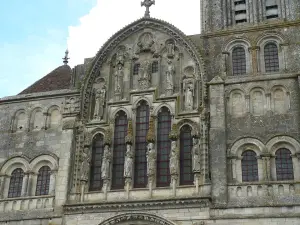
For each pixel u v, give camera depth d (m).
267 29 46.22
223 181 40.75
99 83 49.53
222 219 39.53
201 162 42.66
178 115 45.19
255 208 39.34
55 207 44.28
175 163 43.03
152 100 46.56
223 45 46.81
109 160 45.22
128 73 48.97
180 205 40.81
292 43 45.06
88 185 45.19
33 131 49.19
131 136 45.38
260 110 43.22
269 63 45.47
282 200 39.25
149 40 49.62
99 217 42.59
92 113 48.50
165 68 48.03
